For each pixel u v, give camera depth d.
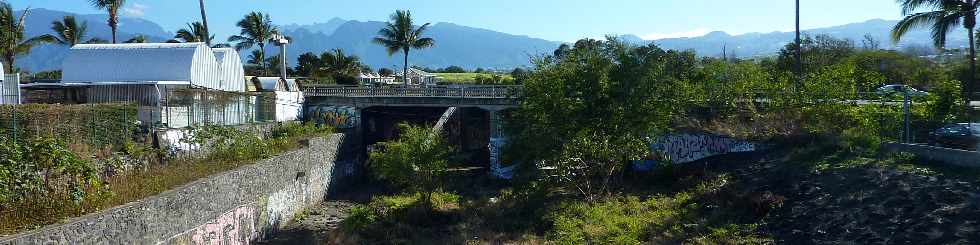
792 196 21.11
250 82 46.19
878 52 54.16
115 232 15.95
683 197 24.77
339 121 46.31
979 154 18.58
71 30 59.12
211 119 31.34
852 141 24.08
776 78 34.38
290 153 30.62
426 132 31.23
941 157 20.14
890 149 22.73
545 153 28.73
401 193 34.72
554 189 29.50
